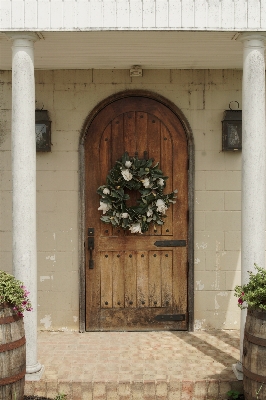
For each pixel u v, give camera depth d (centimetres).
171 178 496
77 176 494
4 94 493
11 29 363
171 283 499
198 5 366
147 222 490
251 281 344
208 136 497
